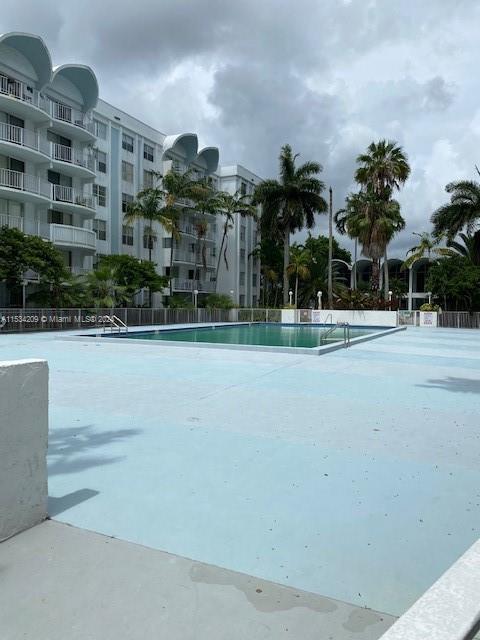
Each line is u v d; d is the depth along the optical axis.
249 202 55.56
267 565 2.82
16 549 2.93
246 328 35.03
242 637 2.21
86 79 35.16
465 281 38.41
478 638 1.59
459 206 40.66
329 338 24.75
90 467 4.45
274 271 59.16
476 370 11.73
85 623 2.28
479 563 1.73
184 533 3.19
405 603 2.48
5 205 30.14
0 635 2.20
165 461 4.64
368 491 3.99
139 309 33.00
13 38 29.38
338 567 2.82
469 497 3.89
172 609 2.39
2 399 2.99
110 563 2.80
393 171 41.50
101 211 39.88
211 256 55.38
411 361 13.51
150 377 9.84
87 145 36.41
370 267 72.12
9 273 24.62
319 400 7.79
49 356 13.48
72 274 30.36
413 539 3.17
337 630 2.26
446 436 5.71
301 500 3.78
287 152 46.12
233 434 5.66
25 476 3.17
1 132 28.70
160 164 47.09
